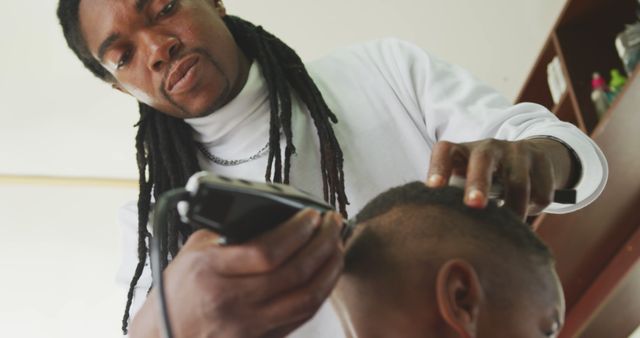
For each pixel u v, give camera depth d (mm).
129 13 1247
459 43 3033
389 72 1390
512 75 3180
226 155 1375
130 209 1499
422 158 1327
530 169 900
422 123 1340
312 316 735
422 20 2928
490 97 1307
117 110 3000
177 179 1394
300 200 700
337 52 1502
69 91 2928
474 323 744
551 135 1031
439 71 1358
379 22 2930
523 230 827
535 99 2740
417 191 858
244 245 664
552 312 811
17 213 3355
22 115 2994
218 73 1267
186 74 1238
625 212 2078
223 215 649
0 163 3162
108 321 3775
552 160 975
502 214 827
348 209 1300
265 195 664
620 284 2191
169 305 700
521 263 796
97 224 3449
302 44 3025
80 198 3334
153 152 1429
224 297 671
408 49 1415
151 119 1450
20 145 3100
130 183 3295
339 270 722
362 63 1433
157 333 782
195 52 1242
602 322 2332
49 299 3666
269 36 1445
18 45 2758
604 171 1023
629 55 2070
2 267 3525
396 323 771
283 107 1315
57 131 3068
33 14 2656
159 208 649
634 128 1881
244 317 681
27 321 3729
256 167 1346
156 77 1251
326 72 1451
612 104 1860
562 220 2068
